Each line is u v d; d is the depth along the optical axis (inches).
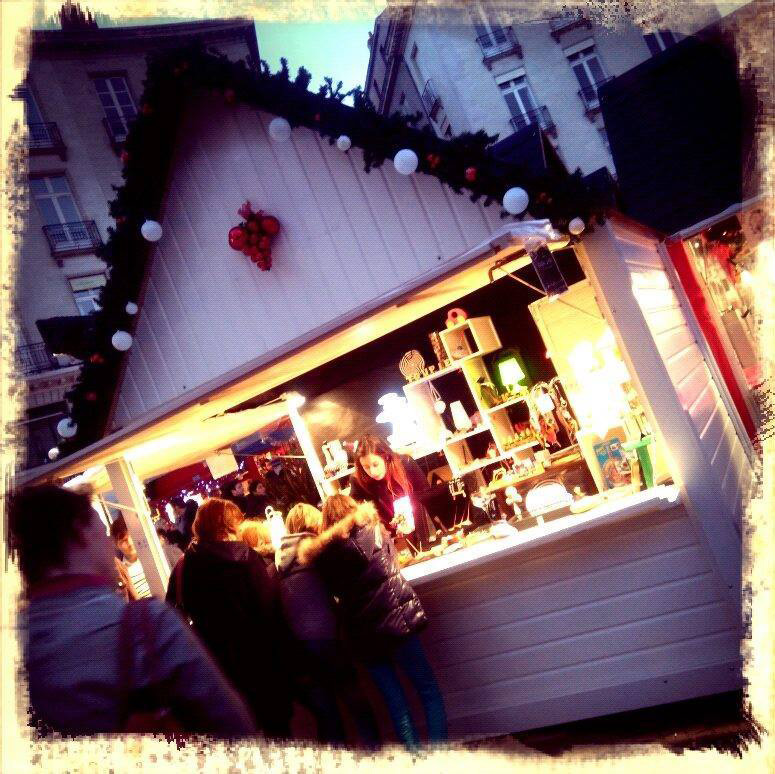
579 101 708.7
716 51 315.9
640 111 334.3
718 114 307.4
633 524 152.2
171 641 64.4
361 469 211.2
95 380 189.3
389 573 151.6
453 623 167.8
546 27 701.3
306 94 156.6
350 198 163.3
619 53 698.8
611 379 184.4
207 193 177.2
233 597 149.7
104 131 824.9
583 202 143.2
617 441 183.2
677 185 301.1
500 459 231.0
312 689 152.2
